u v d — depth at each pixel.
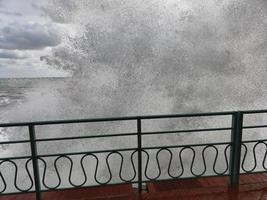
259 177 3.28
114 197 2.93
